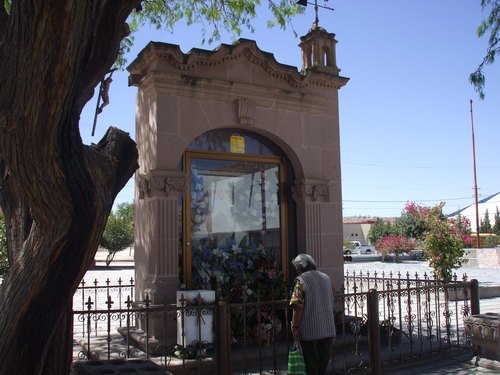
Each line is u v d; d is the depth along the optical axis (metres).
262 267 8.33
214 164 8.28
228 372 5.79
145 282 7.57
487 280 19.69
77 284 3.47
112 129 3.88
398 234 39.25
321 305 5.61
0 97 2.92
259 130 8.43
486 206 62.44
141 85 8.00
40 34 2.76
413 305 13.20
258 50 8.34
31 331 3.35
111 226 32.62
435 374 6.84
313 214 8.70
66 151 3.08
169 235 7.43
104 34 3.52
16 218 3.82
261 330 7.25
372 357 6.74
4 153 3.02
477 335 7.31
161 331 7.19
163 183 7.44
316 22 9.39
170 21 9.77
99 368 4.36
